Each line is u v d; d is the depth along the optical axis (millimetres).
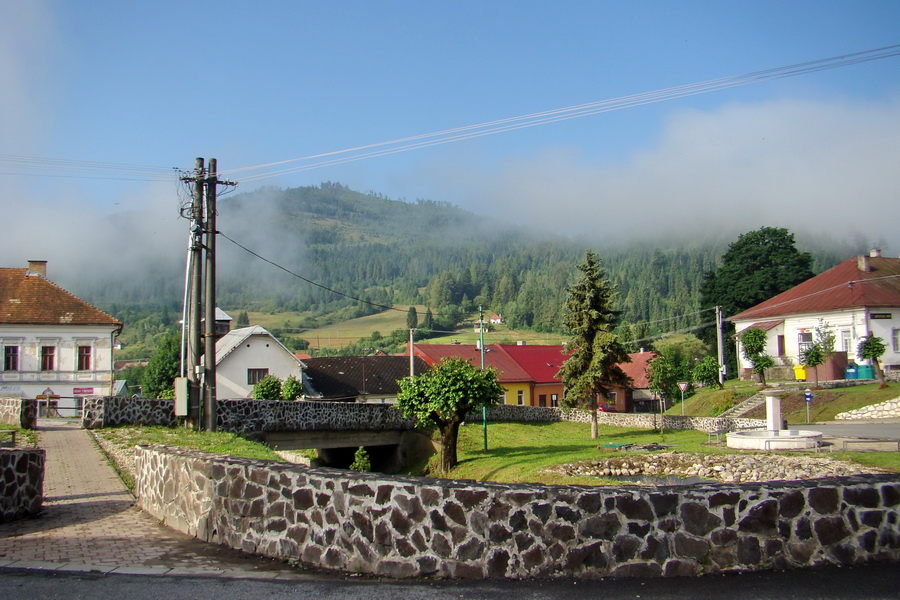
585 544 7168
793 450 26781
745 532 7219
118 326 55938
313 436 35719
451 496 7457
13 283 55719
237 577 7723
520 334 147125
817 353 43531
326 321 188375
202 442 23234
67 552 9023
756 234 74250
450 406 32969
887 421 36156
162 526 10766
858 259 51969
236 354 57219
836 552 7277
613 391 46531
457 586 7074
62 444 22078
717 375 54781
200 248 26156
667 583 6902
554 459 31328
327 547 8023
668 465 28250
